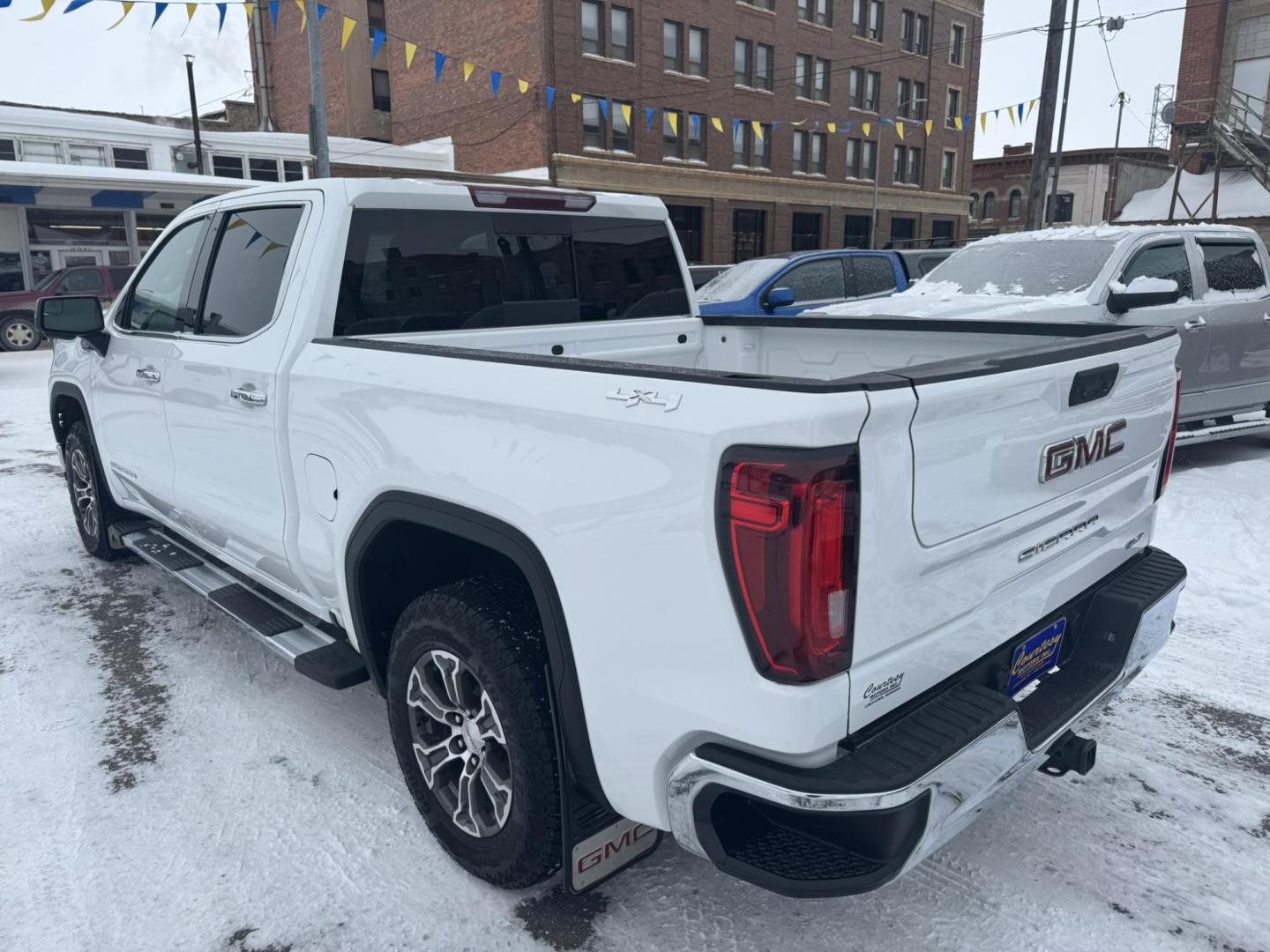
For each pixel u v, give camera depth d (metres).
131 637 4.06
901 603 1.72
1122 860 2.52
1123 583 2.46
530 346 3.28
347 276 2.83
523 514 1.98
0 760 3.06
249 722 3.31
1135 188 43.34
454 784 2.46
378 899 2.38
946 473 1.76
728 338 3.84
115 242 22.12
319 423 2.60
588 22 28.30
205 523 3.46
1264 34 26.58
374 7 36.34
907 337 3.20
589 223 3.55
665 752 1.81
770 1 32.66
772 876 1.70
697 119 31.22
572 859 2.07
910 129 39.56
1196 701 3.46
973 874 2.46
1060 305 6.16
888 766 1.66
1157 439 2.60
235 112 40.19
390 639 2.68
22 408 10.93
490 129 29.69
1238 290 7.22
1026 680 2.22
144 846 2.60
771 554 1.56
